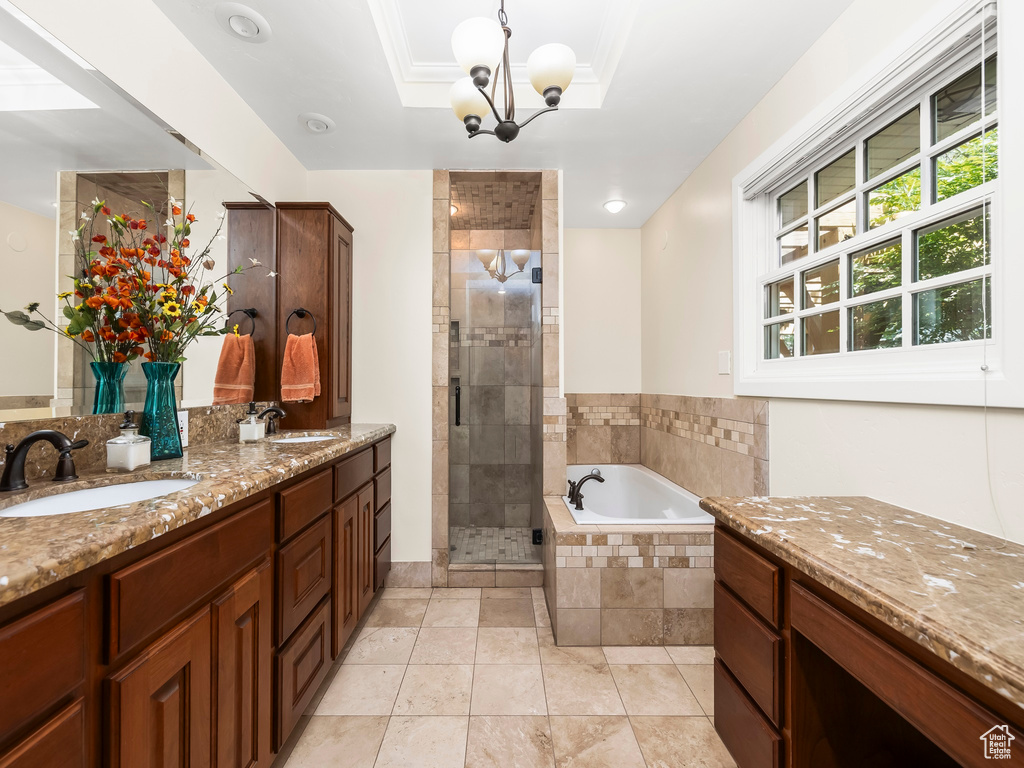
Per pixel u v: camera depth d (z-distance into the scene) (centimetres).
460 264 346
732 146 212
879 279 144
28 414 106
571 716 146
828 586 78
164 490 109
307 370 209
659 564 190
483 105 132
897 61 122
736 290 206
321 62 166
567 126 207
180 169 154
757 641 104
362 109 195
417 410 252
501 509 343
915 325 129
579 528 196
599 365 352
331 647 157
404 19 163
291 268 218
